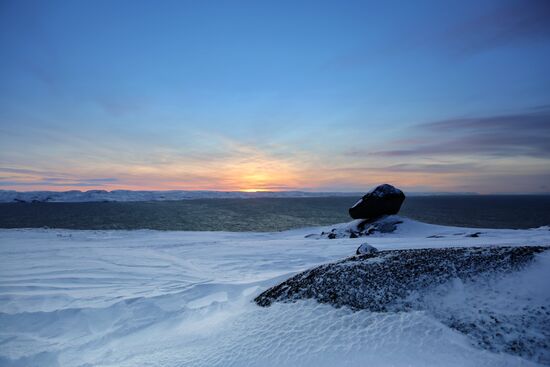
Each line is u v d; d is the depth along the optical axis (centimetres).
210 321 679
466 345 433
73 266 1192
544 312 465
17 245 1769
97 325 696
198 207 9281
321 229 2844
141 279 1034
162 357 526
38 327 674
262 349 491
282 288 712
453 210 8094
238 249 1662
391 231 2245
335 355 446
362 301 571
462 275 588
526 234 1786
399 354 429
